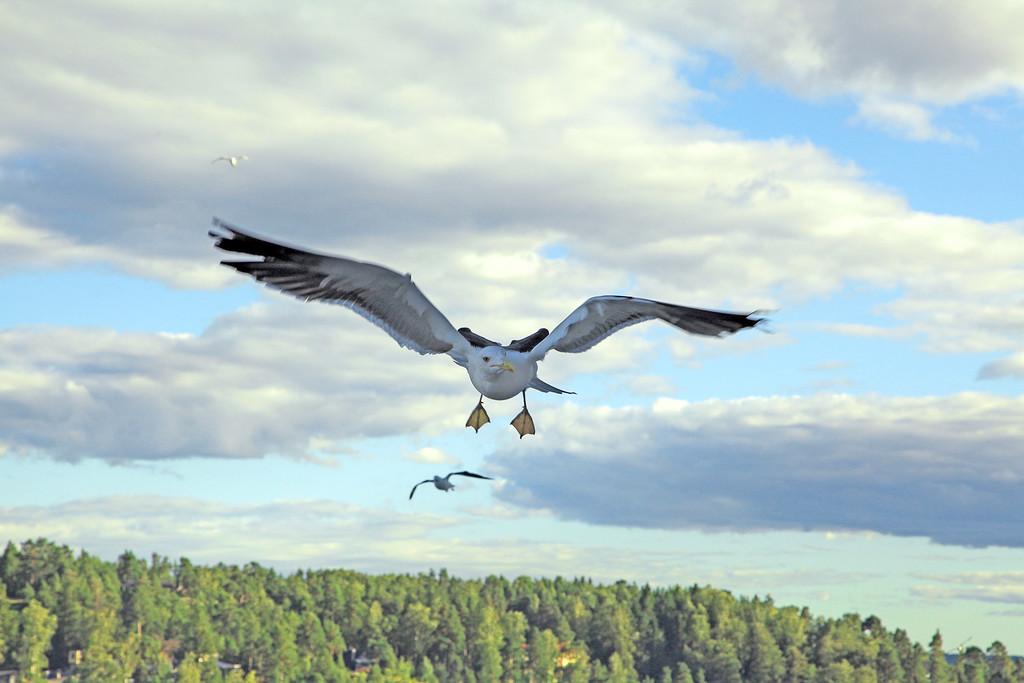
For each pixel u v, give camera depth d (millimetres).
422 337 11695
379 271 10703
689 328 10688
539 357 12008
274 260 10109
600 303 11391
